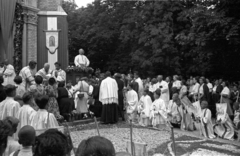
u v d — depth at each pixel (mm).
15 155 3746
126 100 13617
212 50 17562
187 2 27625
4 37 17859
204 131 10539
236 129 10680
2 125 3574
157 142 9094
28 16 20062
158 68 28453
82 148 2400
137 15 29906
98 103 13430
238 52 17812
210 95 16391
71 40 36875
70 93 13234
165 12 27234
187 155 7496
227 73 23594
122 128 11367
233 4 16094
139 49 29344
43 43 21266
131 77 17406
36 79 8914
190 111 12031
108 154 2340
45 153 2637
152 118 12031
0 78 8234
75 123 11711
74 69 15695
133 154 5801
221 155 7668
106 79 12453
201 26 16562
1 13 17812
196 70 25500
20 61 18859
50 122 6410
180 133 10992
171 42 26031
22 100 7258
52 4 21984
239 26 15133
